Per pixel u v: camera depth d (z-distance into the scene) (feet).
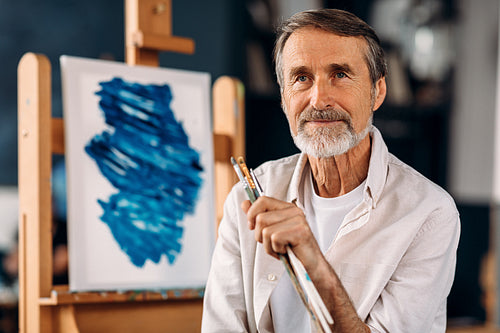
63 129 6.63
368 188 4.33
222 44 13.50
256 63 13.71
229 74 13.55
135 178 6.86
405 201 4.32
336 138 4.15
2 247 12.26
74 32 12.96
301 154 4.73
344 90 4.14
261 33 13.73
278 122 13.98
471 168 15.38
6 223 12.48
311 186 4.71
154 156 7.00
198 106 7.37
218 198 7.59
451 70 15.08
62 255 11.69
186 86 7.34
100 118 6.76
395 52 14.82
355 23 4.16
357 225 4.30
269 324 4.56
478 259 14.34
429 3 14.88
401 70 14.83
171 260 6.90
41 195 6.27
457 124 15.20
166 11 7.34
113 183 6.73
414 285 4.18
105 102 6.81
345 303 3.78
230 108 7.59
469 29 15.17
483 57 15.35
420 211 4.26
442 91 15.06
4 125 12.66
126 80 6.98
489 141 15.52
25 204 6.40
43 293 6.24
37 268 6.23
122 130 6.86
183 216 7.06
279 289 4.53
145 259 6.75
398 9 14.73
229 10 13.50
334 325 3.84
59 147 6.59
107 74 6.89
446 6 15.01
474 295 14.25
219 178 7.59
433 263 4.24
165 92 7.19
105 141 6.75
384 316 4.17
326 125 4.16
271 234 3.55
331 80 4.16
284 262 3.54
